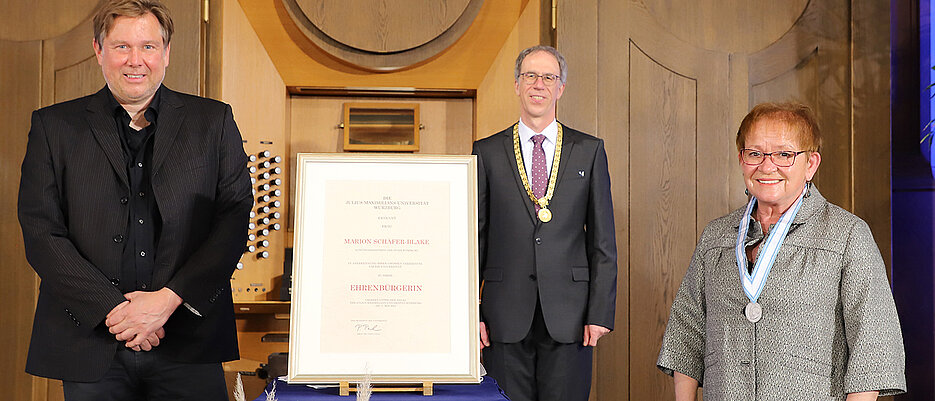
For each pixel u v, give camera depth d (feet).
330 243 5.47
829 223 5.83
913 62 11.59
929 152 11.58
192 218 6.81
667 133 11.12
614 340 10.91
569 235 8.64
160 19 6.90
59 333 6.52
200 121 7.04
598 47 11.05
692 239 11.09
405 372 5.32
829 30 11.30
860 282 5.61
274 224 11.13
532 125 8.87
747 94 11.23
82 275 6.37
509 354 8.49
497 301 8.55
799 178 5.82
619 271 10.94
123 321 6.29
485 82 11.21
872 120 11.20
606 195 8.85
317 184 5.56
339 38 10.96
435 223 5.56
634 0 11.12
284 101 11.13
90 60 10.70
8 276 10.43
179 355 6.73
